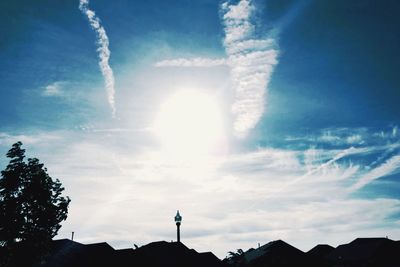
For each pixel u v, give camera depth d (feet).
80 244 124.16
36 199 83.61
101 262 120.78
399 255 167.73
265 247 143.64
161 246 121.90
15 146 86.43
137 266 119.24
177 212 60.54
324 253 238.48
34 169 86.53
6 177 82.28
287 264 136.36
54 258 114.32
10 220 78.74
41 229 83.41
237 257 161.27
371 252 165.89
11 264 79.41
